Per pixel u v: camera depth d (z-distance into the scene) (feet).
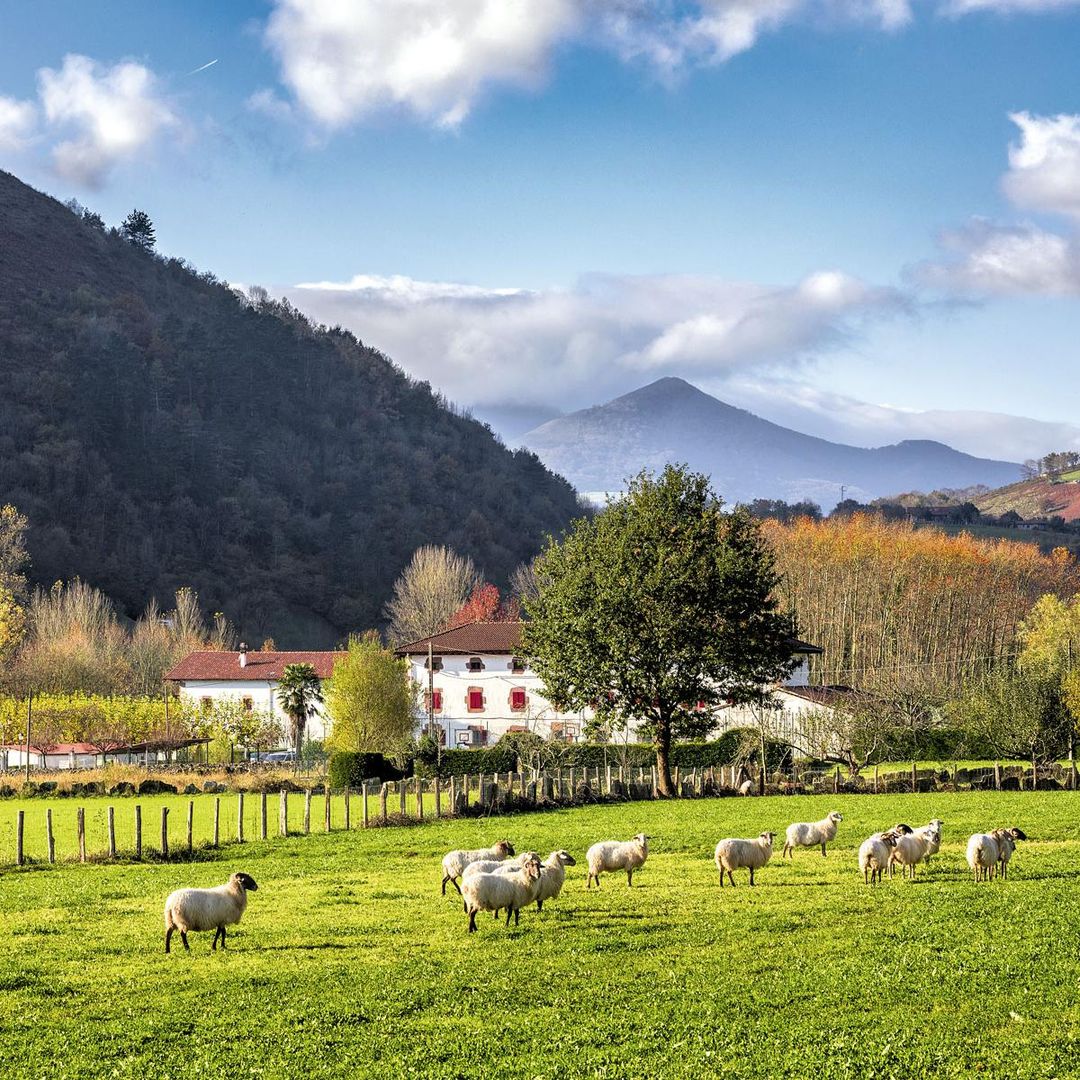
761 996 77.87
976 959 84.74
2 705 349.61
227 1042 70.90
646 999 78.07
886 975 81.71
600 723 253.24
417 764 282.97
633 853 119.44
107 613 537.24
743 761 274.98
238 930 100.37
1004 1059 65.36
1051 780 240.94
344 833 169.99
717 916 103.04
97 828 185.78
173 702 366.84
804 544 543.80
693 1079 63.57
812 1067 64.80
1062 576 601.21
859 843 151.02
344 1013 75.97
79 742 356.59
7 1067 67.31
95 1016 76.54
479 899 98.68
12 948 94.73
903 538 574.15
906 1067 64.64
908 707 305.32
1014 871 125.59
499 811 196.95
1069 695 271.08
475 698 366.02
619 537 247.50
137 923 104.32
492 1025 73.36
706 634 237.04
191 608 575.79
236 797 238.68
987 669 432.66
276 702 398.21
